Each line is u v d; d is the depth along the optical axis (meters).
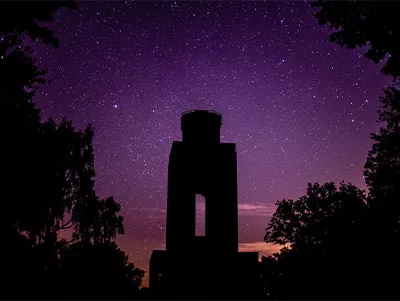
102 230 29.61
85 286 26.00
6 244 17.08
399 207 21.44
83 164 28.62
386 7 7.55
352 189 24.77
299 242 24.62
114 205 30.03
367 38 7.99
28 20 8.82
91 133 29.22
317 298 19.80
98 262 27.83
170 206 20.19
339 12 8.09
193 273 19.31
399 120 23.33
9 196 17.00
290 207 26.64
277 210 27.14
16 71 14.73
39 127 22.28
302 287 20.67
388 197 22.16
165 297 19.02
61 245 25.81
